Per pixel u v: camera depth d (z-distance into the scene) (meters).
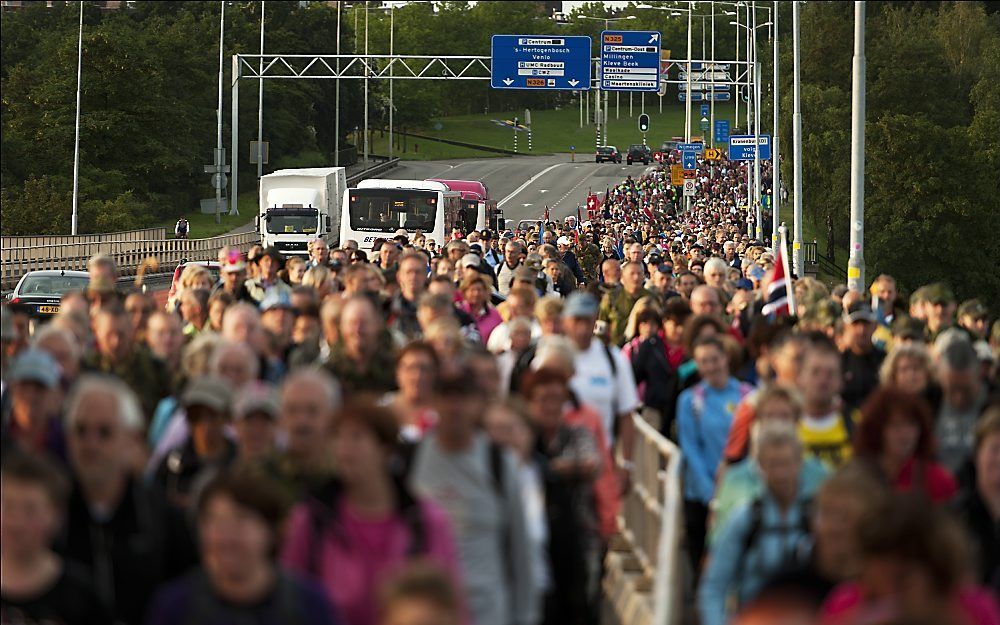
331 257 63.91
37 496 18.11
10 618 18.14
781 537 21.23
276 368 31.42
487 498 20.94
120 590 19.80
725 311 50.28
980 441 22.25
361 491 19.16
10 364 33.41
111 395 20.03
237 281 48.31
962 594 15.89
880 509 14.38
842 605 15.41
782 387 26.03
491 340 39.09
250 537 16.58
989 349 34.53
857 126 79.88
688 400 31.11
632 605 29.33
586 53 199.75
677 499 27.34
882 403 23.97
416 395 25.50
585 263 103.12
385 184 153.00
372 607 18.92
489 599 20.83
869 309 45.78
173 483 23.45
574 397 27.67
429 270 63.09
